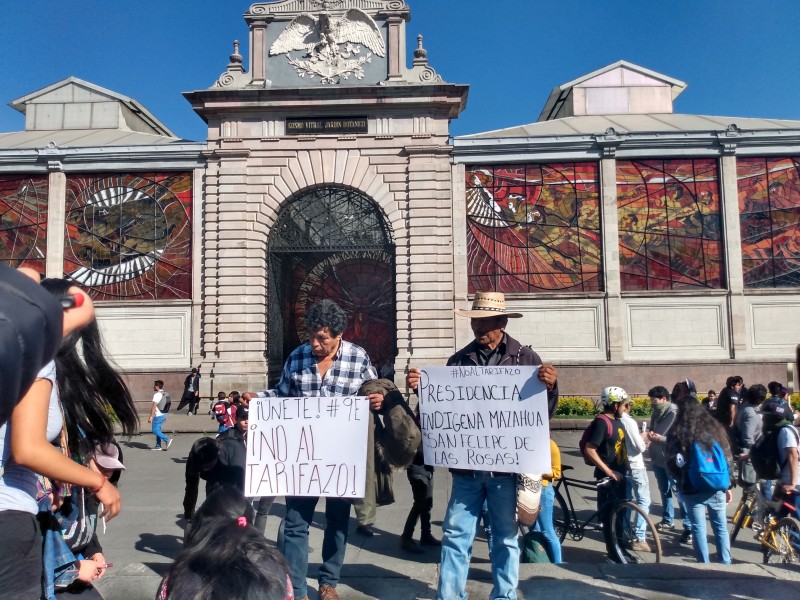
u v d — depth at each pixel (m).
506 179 25.06
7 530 2.78
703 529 7.07
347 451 5.01
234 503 3.25
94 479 2.97
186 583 2.89
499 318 5.27
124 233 25.31
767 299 24.08
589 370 24.09
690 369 23.88
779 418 7.58
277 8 25.75
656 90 32.28
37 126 32.50
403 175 24.95
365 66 25.39
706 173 24.66
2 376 1.49
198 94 24.88
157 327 24.91
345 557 7.97
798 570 6.17
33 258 25.19
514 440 4.94
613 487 7.83
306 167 24.98
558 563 6.55
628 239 24.62
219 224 24.78
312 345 5.34
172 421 21.91
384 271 27.34
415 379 5.27
